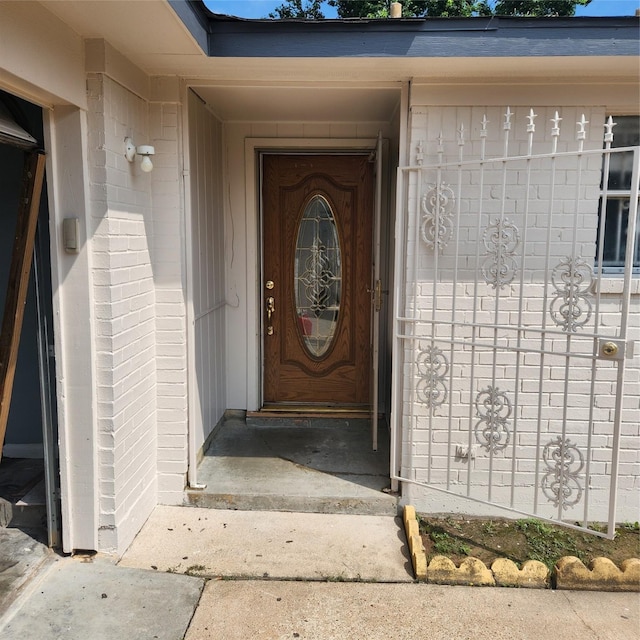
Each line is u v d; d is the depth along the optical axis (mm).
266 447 4199
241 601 2598
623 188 3262
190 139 3443
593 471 3404
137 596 2584
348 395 4840
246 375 4727
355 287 4727
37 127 2684
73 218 2588
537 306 3287
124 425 2920
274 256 4719
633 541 3215
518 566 2902
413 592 2707
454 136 3213
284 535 3172
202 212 3811
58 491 2842
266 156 4613
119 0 2152
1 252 3426
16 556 2768
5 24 1971
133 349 3031
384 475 3732
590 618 2551
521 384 3369
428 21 2770
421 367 3375
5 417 2609
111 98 2686
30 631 2328
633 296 3264
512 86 3158
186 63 2959
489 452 3199
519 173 3221
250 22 2785
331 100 3709
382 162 4250
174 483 3473
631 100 3145
